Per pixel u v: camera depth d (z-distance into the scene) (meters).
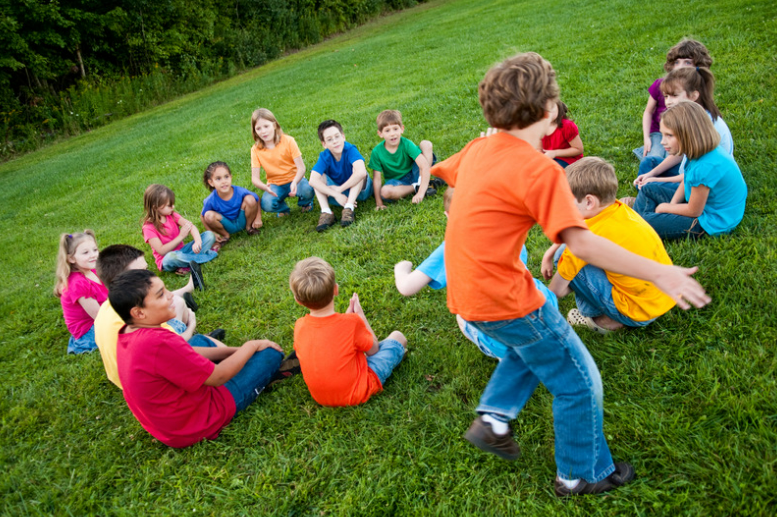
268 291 3.86
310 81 14.59
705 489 1.82
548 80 1.51
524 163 1.46
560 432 1.79
